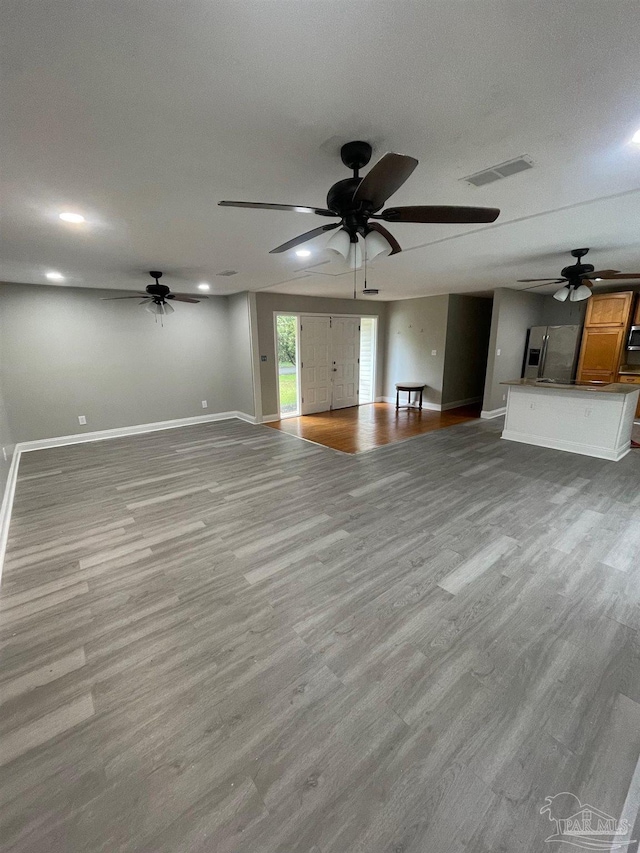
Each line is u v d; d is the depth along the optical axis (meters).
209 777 1.35
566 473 4.23
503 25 1.05
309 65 1.19
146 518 3.32
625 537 2.90
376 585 2.39
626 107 1.43
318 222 2.67
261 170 1.91
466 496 3.66
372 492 3.80
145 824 1.22
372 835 1.19
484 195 2.28
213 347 6.93
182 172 1.91
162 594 2.33
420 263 4.27
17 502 3.66
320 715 1.57
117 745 1.46
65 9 0.96
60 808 1.27
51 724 1.55
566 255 3.92
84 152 1.69
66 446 5.51
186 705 1.62
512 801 1.27
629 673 1.75
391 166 1.28
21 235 2.81
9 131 1.51
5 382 5.04
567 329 7.07
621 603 2.21
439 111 1.45
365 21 1.03
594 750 1.42
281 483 4.07
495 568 2.54
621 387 4.65
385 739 1.47
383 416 7.34
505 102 1.40
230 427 6.60
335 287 6.06
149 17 1.00
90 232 2.80
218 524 3.19
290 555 2.73
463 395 8.24
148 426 6.35
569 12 1.01
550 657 1.84
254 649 1.91
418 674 1.76
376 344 8.51
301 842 1.18
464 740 1.47
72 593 2.35
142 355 6.14
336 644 1.94
